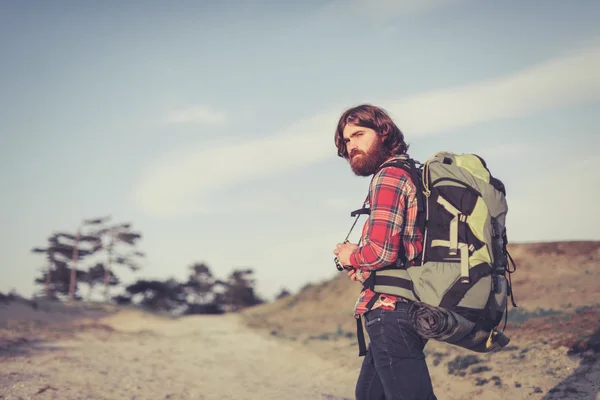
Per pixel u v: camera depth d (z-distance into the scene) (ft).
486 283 7.31
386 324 7.86
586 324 20.31
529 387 15.39
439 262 7.45
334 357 27.12
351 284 75.15
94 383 18.92
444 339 7.33
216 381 21.54
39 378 18.76
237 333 45.27
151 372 22.56
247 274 304.50
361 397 9.00
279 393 19.34
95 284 241.14
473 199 7.54
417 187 7.79
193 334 44.62
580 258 46.88
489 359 19.02
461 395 16.33
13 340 29.60
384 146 8.43
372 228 7.70
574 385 14.78
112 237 244.63
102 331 43.37
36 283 235.40
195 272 298.15
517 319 26.43
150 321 75.46
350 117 8.43
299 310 72.49
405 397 7.85
